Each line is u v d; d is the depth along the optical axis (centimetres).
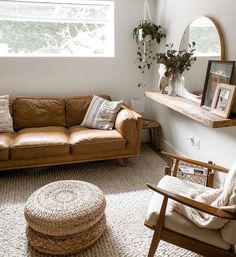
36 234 175
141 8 350
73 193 193
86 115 323
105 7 354
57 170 304
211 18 237
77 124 336
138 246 188
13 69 330
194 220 150
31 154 268
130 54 362
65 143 275
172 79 297
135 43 359
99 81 363
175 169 212
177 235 152
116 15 344
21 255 178
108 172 300
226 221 142
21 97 326
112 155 295
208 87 239
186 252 182
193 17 268
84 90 361
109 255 179
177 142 323
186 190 184
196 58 265
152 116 393
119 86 371
